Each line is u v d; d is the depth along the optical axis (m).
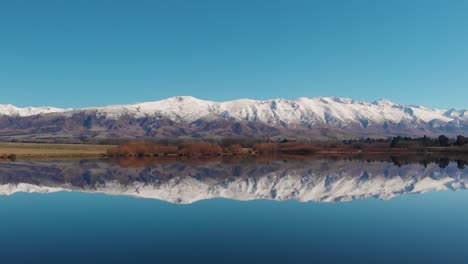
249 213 39.47
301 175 85.44
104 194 54.44
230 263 23.61
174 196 52.53
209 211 40.62
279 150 190.12
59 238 29.41
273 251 25.95
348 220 35.81
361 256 24.86
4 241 28.62
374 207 43.16
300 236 29.83
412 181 73.06
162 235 30.19
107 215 38.28
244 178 78.56
